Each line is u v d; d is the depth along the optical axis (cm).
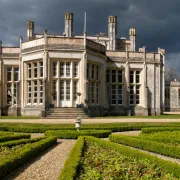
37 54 3734
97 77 4091
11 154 1145
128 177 888
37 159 1238
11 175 993
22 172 1028
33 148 1268
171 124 2408
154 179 867
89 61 3812
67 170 893
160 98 4719
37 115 3694
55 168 1084
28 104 3903
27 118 3250
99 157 1153
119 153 1241
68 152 1394
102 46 4153
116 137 1653
